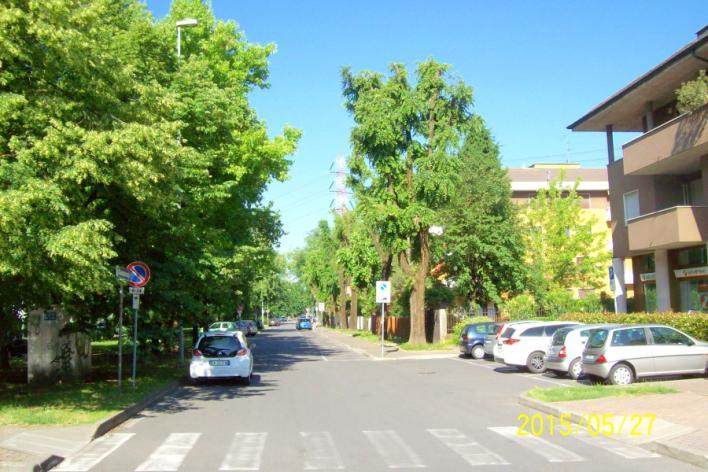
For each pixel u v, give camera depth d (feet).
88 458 29.09
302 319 294.05
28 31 37.58
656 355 52.95
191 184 66.59
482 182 122.01
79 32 39.70
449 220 122.42
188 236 62.18
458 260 123.34
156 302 62.44
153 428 37.19
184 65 68.39
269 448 30.96
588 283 138.00
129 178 40.29
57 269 39.19
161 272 61.05
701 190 80.74
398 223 105.81
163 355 94.53
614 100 86.58
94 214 48.52
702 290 77.15
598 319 80.59
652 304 89.97
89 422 36.14
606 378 52.60
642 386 47.57
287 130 95.40
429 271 130.82
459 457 28.50
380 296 103.14
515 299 117.29
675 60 72.02
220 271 73.36
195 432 35.70
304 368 81.15
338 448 30.76
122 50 58.90
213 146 70.44
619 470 25.94
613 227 95.25
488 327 94.12
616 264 95.55
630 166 82.23
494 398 49.52
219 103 67.26
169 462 28.12
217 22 89.66
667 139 73.92
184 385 61.77
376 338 157.89
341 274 239.91
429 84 104.12
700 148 69.15
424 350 106.93
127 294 59.41
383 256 133.39
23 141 38.65
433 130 106.01
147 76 60.75
